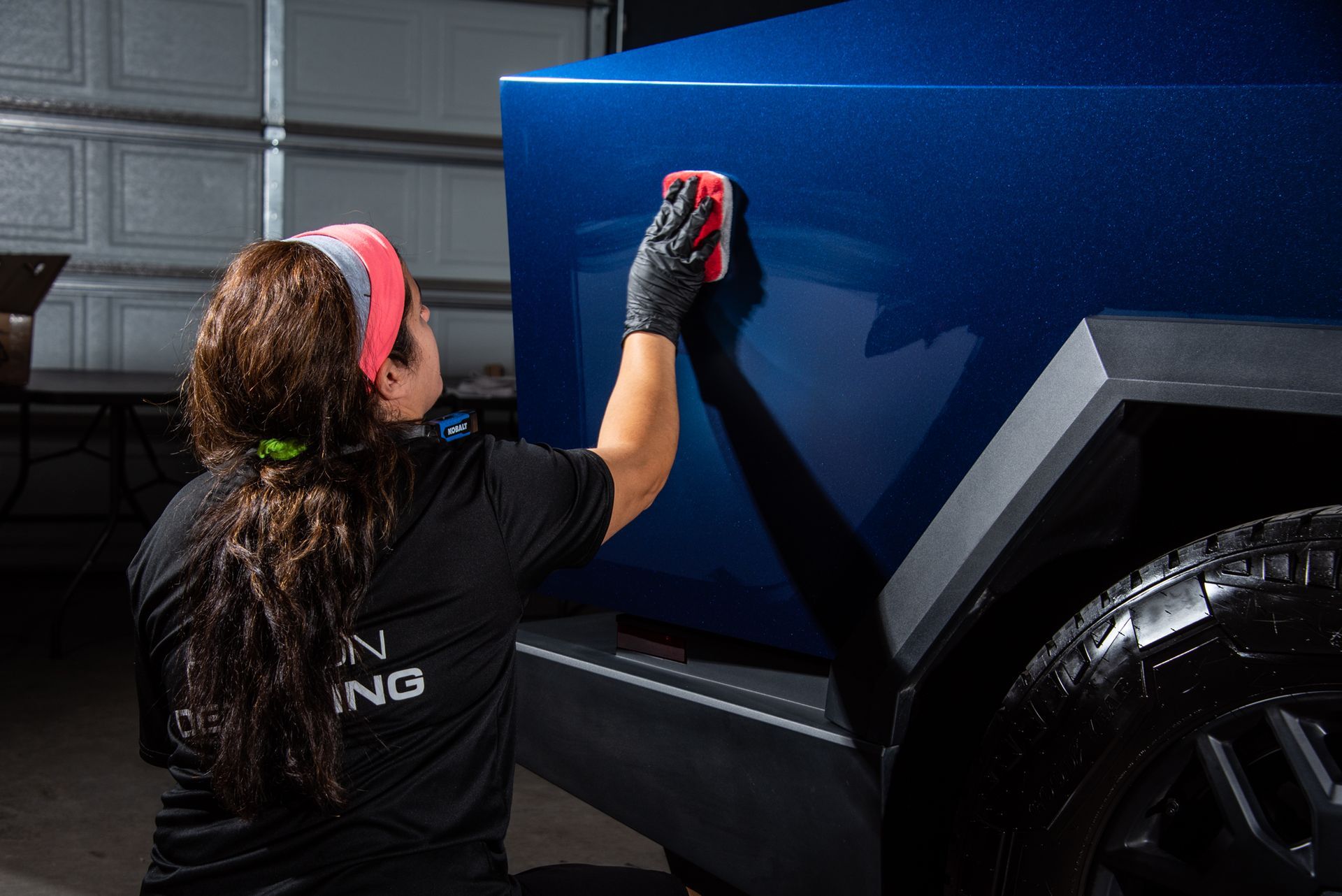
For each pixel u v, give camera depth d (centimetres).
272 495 85
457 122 558
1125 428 94
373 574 88
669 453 113
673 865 161
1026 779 99
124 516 388
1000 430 101
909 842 110
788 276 118
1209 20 87
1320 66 82
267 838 87
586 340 141
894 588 108
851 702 111
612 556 143
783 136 115
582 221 138
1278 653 85
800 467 121
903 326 109
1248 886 87
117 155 514
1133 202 92
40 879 203
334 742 83
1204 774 94
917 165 105
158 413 523
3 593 455
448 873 90
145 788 248
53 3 495
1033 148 97
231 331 88
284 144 534
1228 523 107
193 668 85
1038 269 99
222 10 518
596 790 139
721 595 131
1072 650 98
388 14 539
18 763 262
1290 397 82
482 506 94
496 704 95
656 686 130
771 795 117
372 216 555
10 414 501
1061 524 101
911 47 106
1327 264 82
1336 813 82
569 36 564
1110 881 96
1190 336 87
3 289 341
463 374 581
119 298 523
